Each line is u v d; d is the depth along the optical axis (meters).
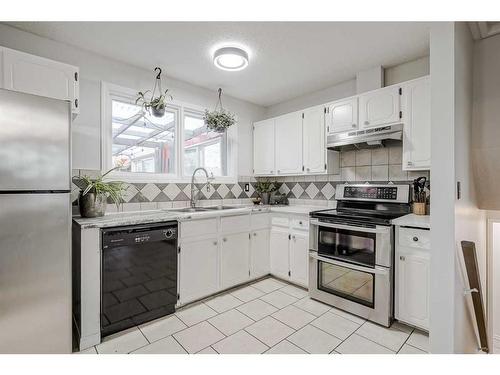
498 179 2.09
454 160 1.49
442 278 1.52
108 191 2.20
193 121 3.21
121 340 1.87
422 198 2.30
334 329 2.01
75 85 1.96
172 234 2.24
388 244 2.02
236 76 2.88
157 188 2.78
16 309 1.48
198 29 2.01
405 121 2.29
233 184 3.50
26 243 1.50
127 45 2.25
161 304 2.18
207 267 2.50
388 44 2.23
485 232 2.32
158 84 2.79
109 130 2.49
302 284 2.74
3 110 1.42
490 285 2.31
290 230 2.86
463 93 1.71
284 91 3.32
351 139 2.55
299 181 3.52
